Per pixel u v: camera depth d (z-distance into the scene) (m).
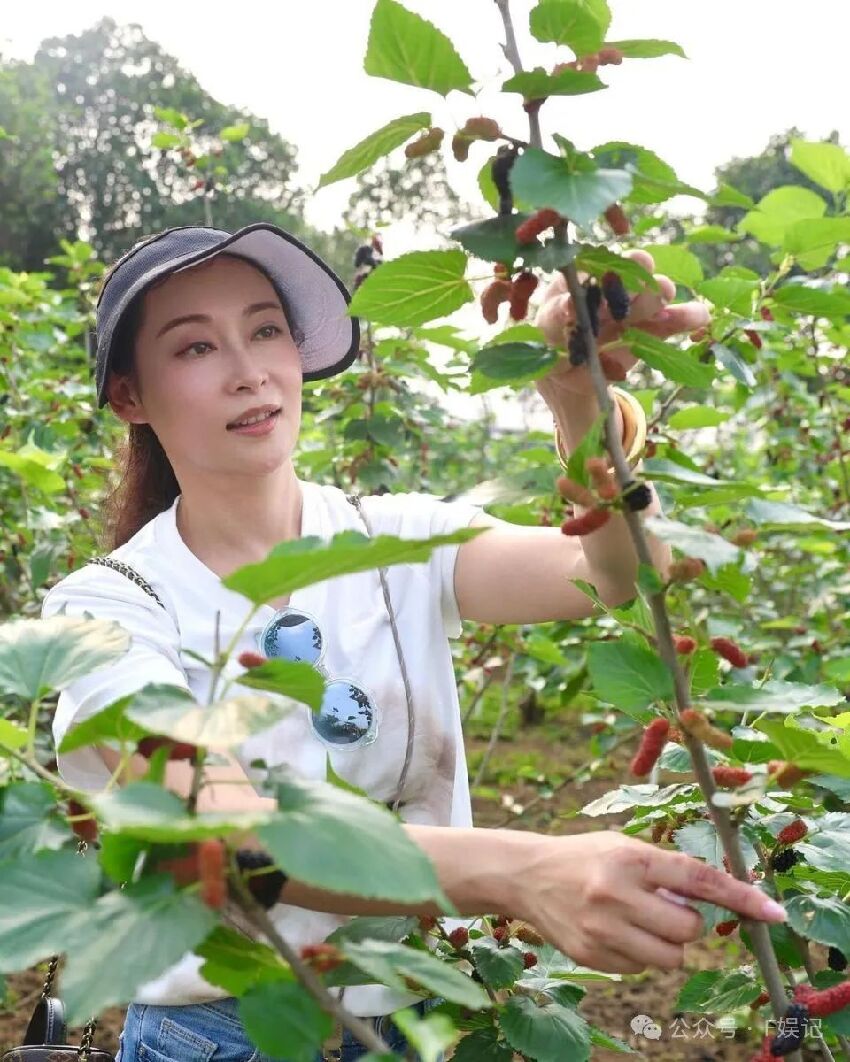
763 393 4.67
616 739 4.21
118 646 1.05
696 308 1.36
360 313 1.32
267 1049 0.83
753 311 2.23
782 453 4.83
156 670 1.51
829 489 4.99
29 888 0.85
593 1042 1.58
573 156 1.09
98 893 0.86
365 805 0.83
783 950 1.56
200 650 1.75
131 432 2.18
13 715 3.49
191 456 1.83
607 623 3.90
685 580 1.14
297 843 0.75
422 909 1.22
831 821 1.53
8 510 4.71
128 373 1.95
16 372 4.72
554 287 1.38
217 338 1.80
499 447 7.88
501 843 1.22
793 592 5.17
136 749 0.98
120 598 1.76
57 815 0.96
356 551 0.82
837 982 1.49
